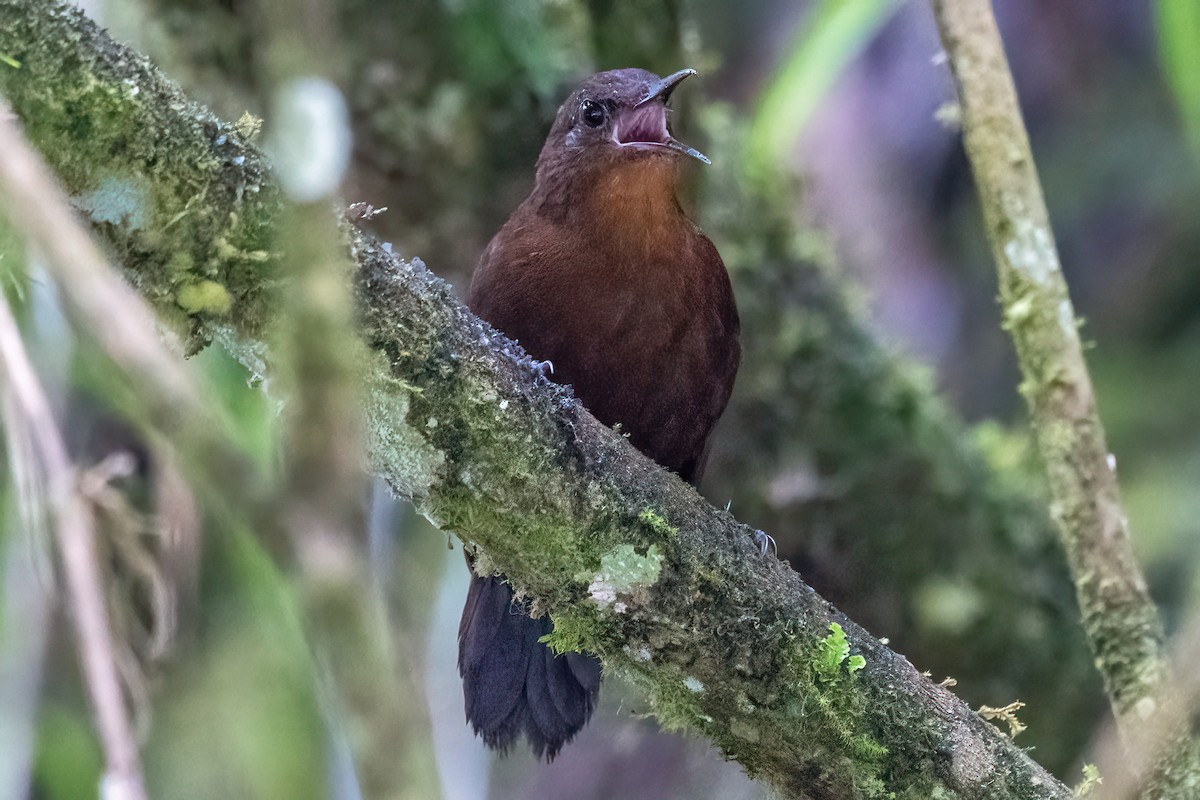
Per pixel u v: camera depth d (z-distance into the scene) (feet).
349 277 15.23
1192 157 38.50
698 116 30.09
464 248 28.66
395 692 5.71
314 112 6.57
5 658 24.22
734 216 29.94
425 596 27.02
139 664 23.31
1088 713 30.37
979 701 30.09
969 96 19.83
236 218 14.35
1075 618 30.68
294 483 5.82
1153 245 39.60
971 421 40.93
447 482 16.49
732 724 18.03
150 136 14.10
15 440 20.16
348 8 27.37
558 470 16.78
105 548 22.20
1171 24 20.98
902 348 32.32
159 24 25.94
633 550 17.22
